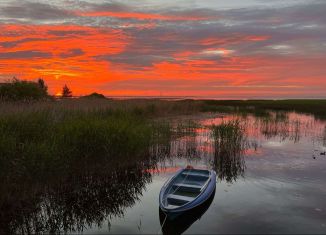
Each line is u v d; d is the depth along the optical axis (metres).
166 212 8.34
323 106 55.09
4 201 9.66
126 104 27.66
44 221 8.98
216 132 18.80
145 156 16.25
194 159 16.36
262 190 11.51
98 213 9.57
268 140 22.20
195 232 8.21
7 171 9.74
